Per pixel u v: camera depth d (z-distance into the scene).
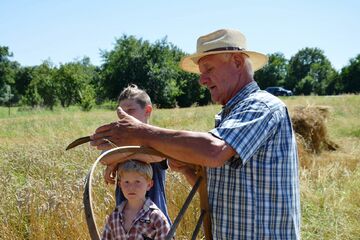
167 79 54.16
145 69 53.88
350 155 10.60
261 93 2.24
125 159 2.55
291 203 2.21
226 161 2.21
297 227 2.26
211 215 2.31
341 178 7.60
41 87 47.22
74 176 5.55
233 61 2.34
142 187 2.59
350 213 5.92
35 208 4.56
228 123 2.07
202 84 2.45
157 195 2.86
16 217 4.65
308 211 5.96
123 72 54.19
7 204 4.90
